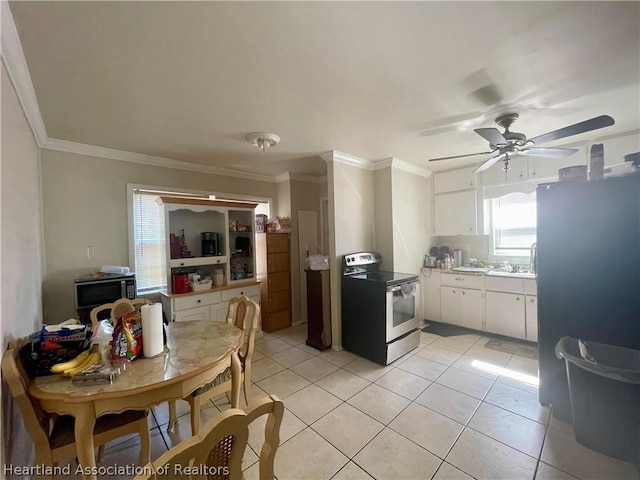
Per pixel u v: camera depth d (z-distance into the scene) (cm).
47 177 261
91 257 286
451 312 397
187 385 140
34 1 111
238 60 155
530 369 273
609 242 180
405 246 389
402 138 283
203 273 377
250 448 180
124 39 136
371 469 161
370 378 263
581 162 307
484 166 264
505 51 152
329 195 336
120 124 235
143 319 156
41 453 126
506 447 174
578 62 163
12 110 151
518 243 384
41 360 134
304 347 346
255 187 430
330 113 224
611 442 162
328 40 141
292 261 437
